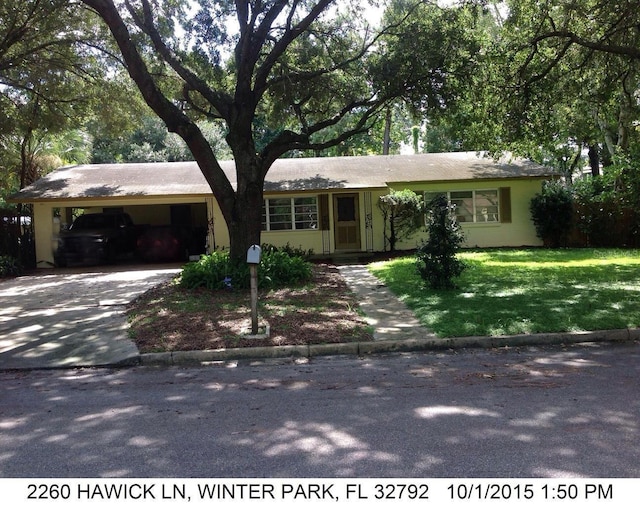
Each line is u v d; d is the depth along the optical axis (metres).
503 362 7.13
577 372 6.51
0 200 27.58
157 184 20.45
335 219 21.30
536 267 15.01
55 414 5.54
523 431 4.64
